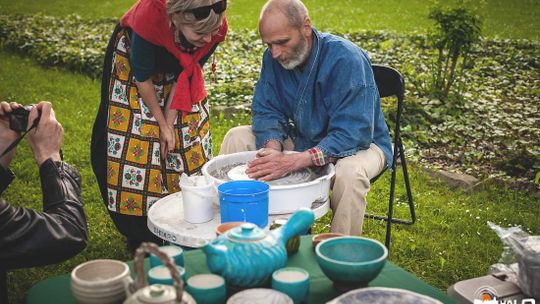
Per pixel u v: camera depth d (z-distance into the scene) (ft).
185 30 9.33
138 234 11.50
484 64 28.25
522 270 6.96
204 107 11.59
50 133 7.77
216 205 8.73
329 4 52.80
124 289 5.53
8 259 6.86
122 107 10.69
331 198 10.04
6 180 7.84
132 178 10.85
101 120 11.00
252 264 5.75
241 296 5.43
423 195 15.35
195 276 5.77
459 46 22.03
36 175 16.38
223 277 5.79
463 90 23.00
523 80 26.23
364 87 10.15
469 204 14.87
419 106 20.81
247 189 7.70
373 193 15.52
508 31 39.29
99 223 13.67
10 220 6.75
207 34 9.35
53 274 11.46
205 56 10.78
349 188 9.72
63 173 7.63
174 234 7.70
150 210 8.57
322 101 10.53
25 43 31.71
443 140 18.81
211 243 5.89
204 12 8.96
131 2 53.16
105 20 41.60
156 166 10.86
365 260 6.03
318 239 6.79
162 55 10.32
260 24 9.85
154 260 6.17
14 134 7.82
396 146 10.95
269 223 7.95
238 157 10.00
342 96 10.15
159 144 10.84
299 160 9.59
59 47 30.71
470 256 12.31
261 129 10.98
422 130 19.65
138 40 9.78
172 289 5.16
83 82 26.68
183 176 8.23
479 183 15.66
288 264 6.54
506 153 17.72
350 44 10.44
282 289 5.63
